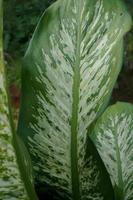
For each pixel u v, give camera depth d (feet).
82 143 1.65
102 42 1.67
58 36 1.68
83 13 1.66
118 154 1.86
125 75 6.49
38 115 1.69
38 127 1.70
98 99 1.66
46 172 1.72
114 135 1.87
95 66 1.66
